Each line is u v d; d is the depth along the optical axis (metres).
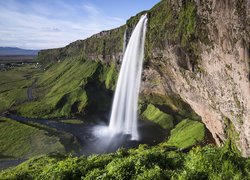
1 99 182.12
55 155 45.84
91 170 22.58
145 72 107.62
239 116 51.41
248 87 45.44
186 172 18.36
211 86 59.78
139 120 115.12
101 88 173.12
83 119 134.25
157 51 80.00
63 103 150.50
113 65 182.62
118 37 173.38
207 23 54.50
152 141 94.88
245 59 44.47
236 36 45.62
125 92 126.94
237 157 20.11
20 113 146.88
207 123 72.06
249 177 17.66
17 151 92.81
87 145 94.50
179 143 79.00
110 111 145.50
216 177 17.58
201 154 19.91
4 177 24.81
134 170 20.19
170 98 107.06
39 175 23.62
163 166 21.62
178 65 70.19
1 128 116.31
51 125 122.56
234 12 44.97
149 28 89.81
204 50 58.09
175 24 69.75
